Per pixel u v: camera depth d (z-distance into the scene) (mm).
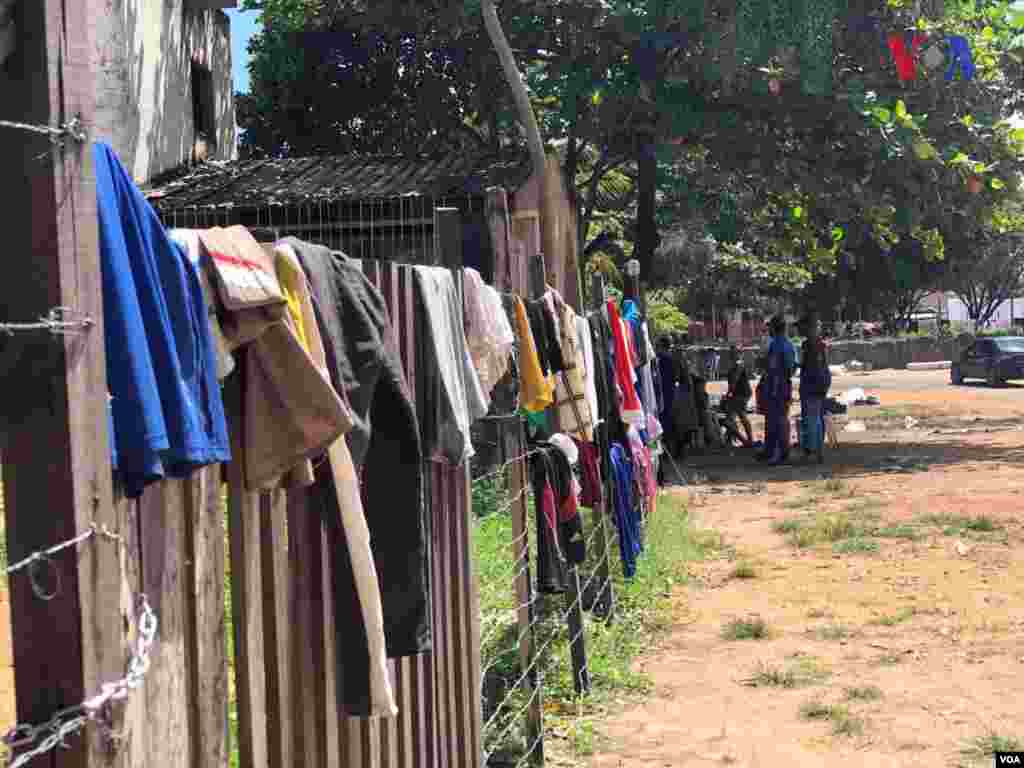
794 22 17109
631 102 18562
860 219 20516
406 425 3414
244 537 2789
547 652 7328
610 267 26594
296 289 2824
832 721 6047
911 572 9672
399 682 3969
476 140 23594
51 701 1853
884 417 27266
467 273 4848
